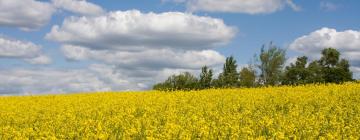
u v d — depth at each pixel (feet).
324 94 87.10
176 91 103.24
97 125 60.85
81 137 56.65
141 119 66.39
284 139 51.62
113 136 54.75
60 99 97.86
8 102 96.58
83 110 80.07
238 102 82.58
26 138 55.31
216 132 54.70
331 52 177.68
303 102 80.07
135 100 89.40
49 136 54.80
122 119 67.67
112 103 86.43
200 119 62.80
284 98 84.02
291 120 61.36
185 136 52.31
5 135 58.18
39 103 93.20
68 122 67.41
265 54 192.03
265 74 193.47
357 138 52.24
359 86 95.71
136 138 55.88
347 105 75.00
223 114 69.15
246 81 189.57
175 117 66.54
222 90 101.65
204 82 187.11
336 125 59.00
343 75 174.40
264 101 82.69
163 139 51.93
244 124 61.72
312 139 51.98
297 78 182.60
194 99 87.66
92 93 107.76
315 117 63.93
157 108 79.36
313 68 179.93
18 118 74.69
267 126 58.39
